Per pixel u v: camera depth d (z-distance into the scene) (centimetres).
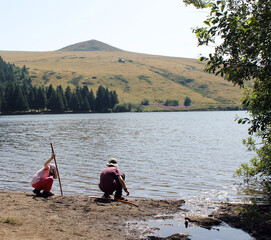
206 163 2339
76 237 731
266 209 1015
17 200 1054
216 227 854
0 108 15875
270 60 753
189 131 5756
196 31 764
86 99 18425
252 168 1184
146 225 855
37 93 16962
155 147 3372
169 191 1474
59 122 8956
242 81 822
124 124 8000
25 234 715
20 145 3531
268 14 734
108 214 938
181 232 810
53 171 1185
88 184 1636
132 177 1822
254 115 852
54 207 991
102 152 2975
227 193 1395
